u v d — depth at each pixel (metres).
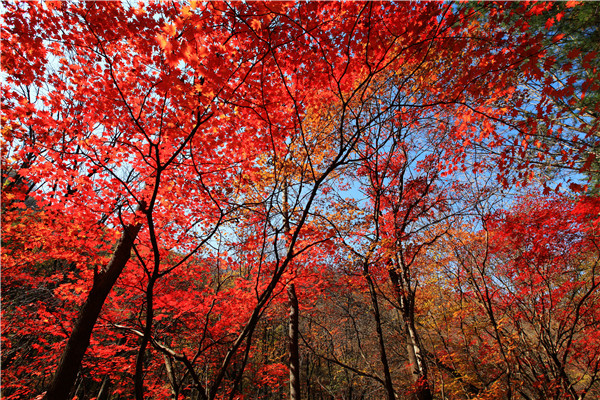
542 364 6.37
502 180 5.90
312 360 18.84
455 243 7.38
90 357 7.24
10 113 4.71
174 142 4.92
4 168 5.28
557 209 6.32
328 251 6.43
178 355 3.33
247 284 6.92
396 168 8.42
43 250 6.20
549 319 6.40
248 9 3.09
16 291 7.46
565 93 4.34
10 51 4.34
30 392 7.76
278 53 4.10
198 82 3.93
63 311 6.60
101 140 5.35
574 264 6.89
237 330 7.29
